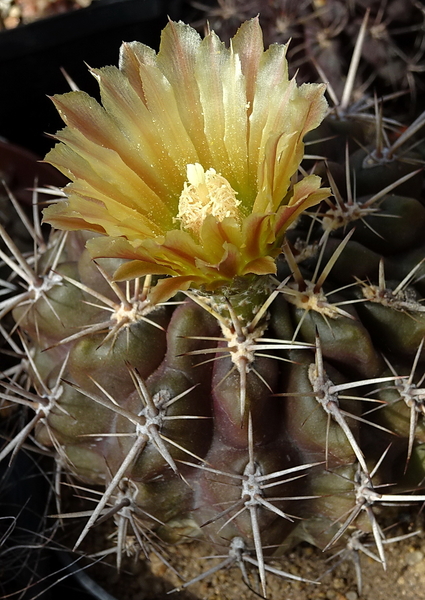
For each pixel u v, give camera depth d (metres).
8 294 0.22
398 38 0.27
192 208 0.12
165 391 0.14
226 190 0.12
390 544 0.18
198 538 0.16
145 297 0.14
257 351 0.14
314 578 0.17
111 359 0.14
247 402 0.13
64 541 0.18
